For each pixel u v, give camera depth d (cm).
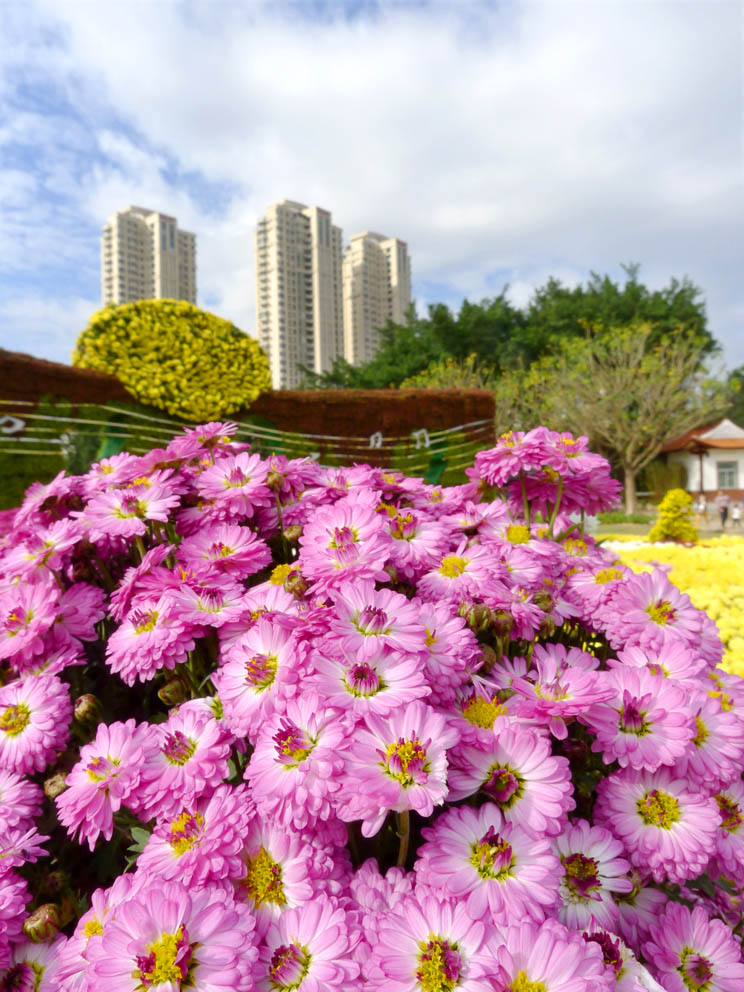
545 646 132
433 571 132
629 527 1811
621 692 108
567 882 92
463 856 84
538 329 2942
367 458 712
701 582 384
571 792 90
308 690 95
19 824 110
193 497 162
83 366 569
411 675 93
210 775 97
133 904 76
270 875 88
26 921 99
